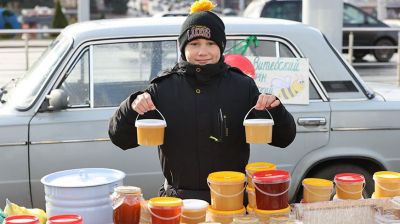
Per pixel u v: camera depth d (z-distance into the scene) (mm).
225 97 3170
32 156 4727
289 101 4969
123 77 4934
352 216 2818
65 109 4777
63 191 2766
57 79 4824
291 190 4988
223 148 3180
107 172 3072
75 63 4859
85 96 4867
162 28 4980
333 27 7562
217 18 3189
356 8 16812
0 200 4734
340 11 7582
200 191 3217
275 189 2801
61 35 5301
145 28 4965
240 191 2865
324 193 2965
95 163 4797
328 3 7504
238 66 4828
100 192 2807
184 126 3158
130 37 4930
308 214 2756
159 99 3180
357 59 16016
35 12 26016
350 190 3000
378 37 16422
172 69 3277
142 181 4863
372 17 16750
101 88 4887
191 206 2787
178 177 3234
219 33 3154
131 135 3178
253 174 2889
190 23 3145
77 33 4930
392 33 16516
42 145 4730
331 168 5062
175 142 3178
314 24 7562
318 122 4941
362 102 5023
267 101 3055
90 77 4875
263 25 5086
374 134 5020
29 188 4758
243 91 3199
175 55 4984
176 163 3211
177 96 3172
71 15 26141
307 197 2998
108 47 4906
